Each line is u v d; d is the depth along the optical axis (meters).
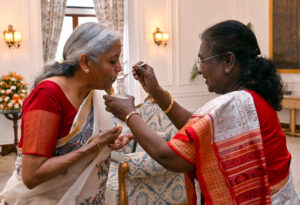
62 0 7.63
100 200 1.83
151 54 8.46
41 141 1.51
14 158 6.15
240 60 1.51
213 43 1.51
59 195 1.68
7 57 6.79
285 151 1.56
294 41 8.16
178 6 8.70
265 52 8.86
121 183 3.06
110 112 1.75
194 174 1.54
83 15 8.17
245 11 9.22
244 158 1.42
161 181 3.30
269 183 1.47
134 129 1.54
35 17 7.00
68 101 1.62
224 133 1.41
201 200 1.57
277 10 8.45
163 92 1.90
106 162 1.83
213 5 9.20
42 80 1.67
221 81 1.54
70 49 1.63
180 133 1.46
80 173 1.69
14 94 5.75
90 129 1.71
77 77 1.66
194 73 8.87
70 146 1.64
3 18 6.72
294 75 8.24
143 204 3.22
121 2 8.18
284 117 8.49
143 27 8.27
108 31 1.63
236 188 1.41
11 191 1.68
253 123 1.44
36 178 1.52
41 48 7.11
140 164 3.06
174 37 8.72
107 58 1.61
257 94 1.51
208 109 1.43
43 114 1.53
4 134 6.81
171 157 1.44
